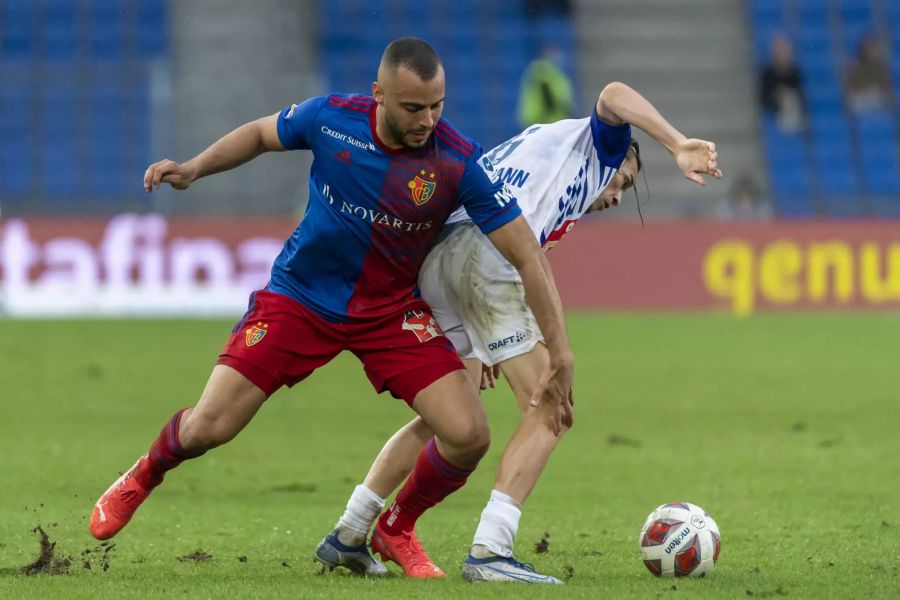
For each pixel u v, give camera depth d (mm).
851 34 107375
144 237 75125
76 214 84625
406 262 20047
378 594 18500
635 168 22891
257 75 87938
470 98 101312
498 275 20422
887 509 27609
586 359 58438
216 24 90438
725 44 106188
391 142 19188
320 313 20000
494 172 19609
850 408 45062
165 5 101875
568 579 20047
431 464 20297
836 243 79750
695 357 59219
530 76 90312
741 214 87188
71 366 54625
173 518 26375
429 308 20703
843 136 99688
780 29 106938
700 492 29922
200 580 19750
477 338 20797
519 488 19766
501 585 19203
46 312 74500
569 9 106438
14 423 40500
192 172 19922
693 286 79875
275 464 34000
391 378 20078
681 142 20188
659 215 93312
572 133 21656
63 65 98562
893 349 62344
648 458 35062
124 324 70875
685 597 18359
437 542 23969
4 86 94938
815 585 19594
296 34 95875
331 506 28125
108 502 20438
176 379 51188
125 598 18266
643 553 20281
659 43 105750
